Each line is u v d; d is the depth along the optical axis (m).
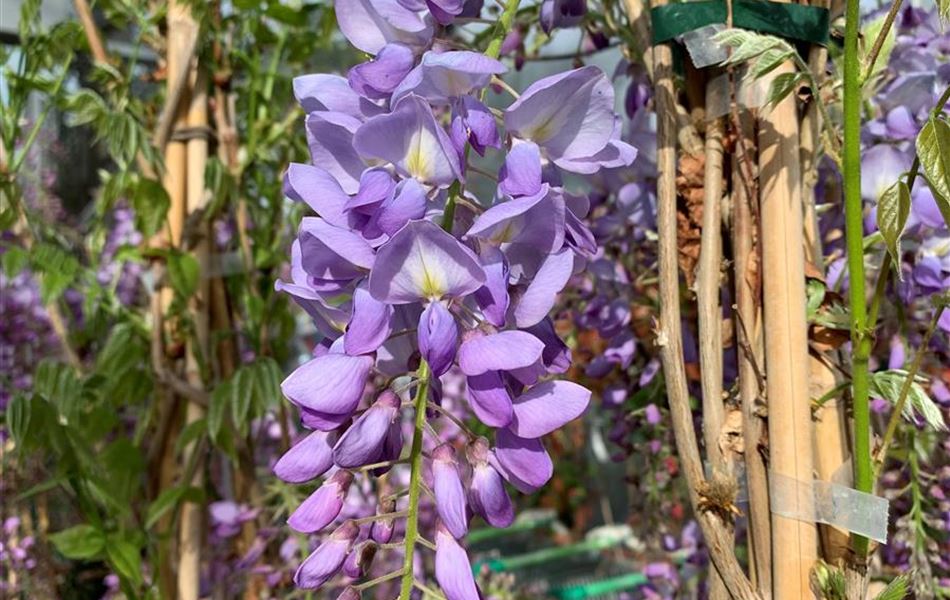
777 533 0.24
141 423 0.47
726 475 0.25
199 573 0.44
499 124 0.25
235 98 0.50
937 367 0.31
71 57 0.43
